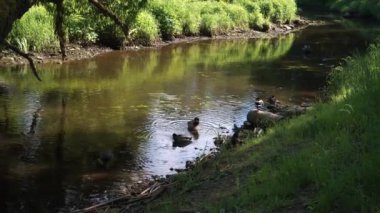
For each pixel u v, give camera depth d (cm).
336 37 3384
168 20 2886
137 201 870
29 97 1645
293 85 1986
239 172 838
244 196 678
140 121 1440
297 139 892
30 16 2242
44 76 1948
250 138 1108
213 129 1391
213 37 3167
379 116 797
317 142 797
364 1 4631
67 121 1411
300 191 645
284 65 2419
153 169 1099
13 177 1034
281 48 2938
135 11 1603
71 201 936
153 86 1891
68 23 2331
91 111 1520
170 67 2273
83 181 1027
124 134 1324
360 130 775
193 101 1688
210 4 3334
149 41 2750
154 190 912
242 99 1738
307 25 3950
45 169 1080
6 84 1797
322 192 603
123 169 1096
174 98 1719
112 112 1516
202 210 695
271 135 1013
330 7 5084
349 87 1105
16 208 905
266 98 1761
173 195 828
